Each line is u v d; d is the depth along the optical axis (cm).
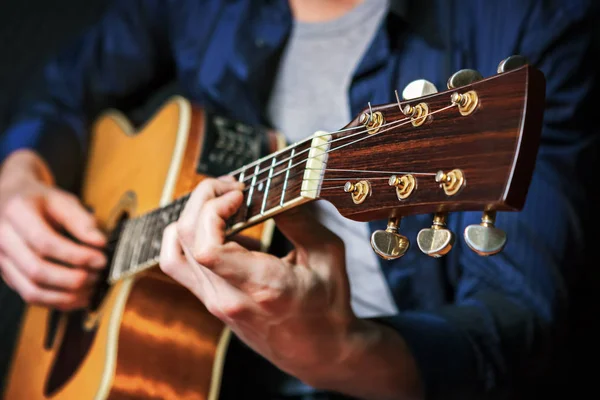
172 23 116
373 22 94
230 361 93
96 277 90
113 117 114
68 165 120
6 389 107
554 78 82
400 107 56
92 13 177
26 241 94
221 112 100
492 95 51
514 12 84
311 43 97
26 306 112
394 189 55
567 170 80
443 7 88
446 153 52
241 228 66
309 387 89
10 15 176
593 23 84
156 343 83
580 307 104
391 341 70
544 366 77
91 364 85
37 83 131
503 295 77
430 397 70
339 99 94
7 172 112
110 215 98
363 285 88
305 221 65
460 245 81
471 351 72
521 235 77
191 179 84
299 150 62
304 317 65
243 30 100
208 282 65
